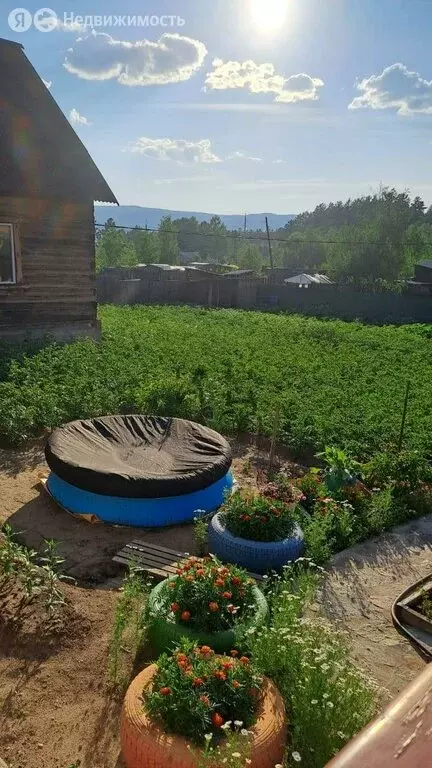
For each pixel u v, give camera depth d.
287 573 5.36
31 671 4.39
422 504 7.88
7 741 3.80
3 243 15.18
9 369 12.04
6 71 15.62
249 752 3.25
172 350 15.87
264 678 3.86
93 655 4.60
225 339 19.03
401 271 48.12
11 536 6.04
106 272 38.81
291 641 4.12
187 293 40.22
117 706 4.13
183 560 5.80
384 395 13.11
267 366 15.08
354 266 47.69
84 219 16.08
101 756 3.74
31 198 14.80
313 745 3.46
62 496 7.09
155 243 56.50
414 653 5.00
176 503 6.96
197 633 4.39
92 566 5.99
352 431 9.86
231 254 89.75
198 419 10.94
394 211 47.66
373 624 5.36
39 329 15.69
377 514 7.18
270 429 9.99
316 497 7.42
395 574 6.22
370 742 0.92
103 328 19.16
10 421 9.04
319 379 14.14
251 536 6.00
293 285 40.53
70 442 7.61
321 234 70.88
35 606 4.98
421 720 0.91
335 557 6.46
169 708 3.42
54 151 15.51
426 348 20.83
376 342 21.33
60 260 15.83
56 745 3.80
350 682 3.74
